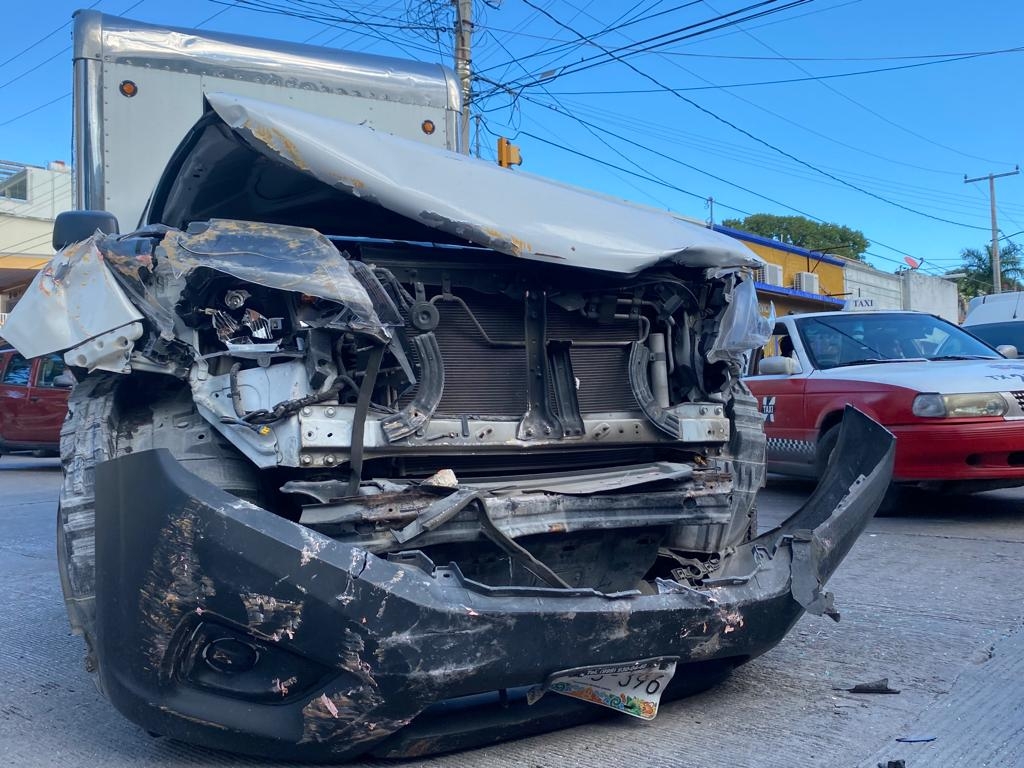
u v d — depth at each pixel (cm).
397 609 272
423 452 332
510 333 361
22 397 1494
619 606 308
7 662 471
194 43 639
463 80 1798
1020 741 337
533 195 366
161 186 427
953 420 727
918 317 920
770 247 2966
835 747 335
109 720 385
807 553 360
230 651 287
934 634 474
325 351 306
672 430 386
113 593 285
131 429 343
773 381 893
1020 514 816
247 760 332
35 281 339
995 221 4441
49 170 3834
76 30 613
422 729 308
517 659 289
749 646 350
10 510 1049
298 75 663
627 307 383
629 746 339
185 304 314
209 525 268
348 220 407
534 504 331
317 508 299
